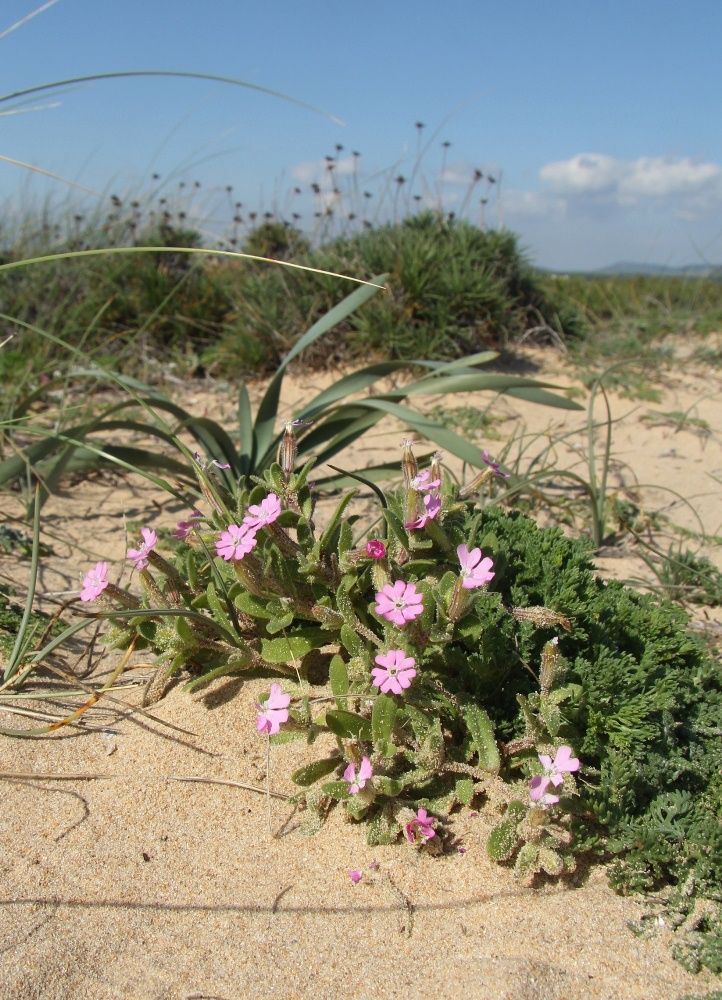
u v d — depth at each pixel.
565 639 0.36
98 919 0.28
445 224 1.06
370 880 0.30
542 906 0.29
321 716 0.34
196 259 1.06
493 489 0.62
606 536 0.60
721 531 0.61
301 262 1.00
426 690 0.33
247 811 0.33
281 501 0.37
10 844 0.31
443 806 0.32
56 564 0.51
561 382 0.93
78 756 0.35
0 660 0.40
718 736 0.36
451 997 0.26
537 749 0.32
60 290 0.99
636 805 0.33
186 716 0.36
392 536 0.36
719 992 0.26
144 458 0.56
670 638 0.38
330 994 0.26
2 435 0.63
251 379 0.93
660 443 0.78
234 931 0.28
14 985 0.26
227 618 0.37
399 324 0.91
